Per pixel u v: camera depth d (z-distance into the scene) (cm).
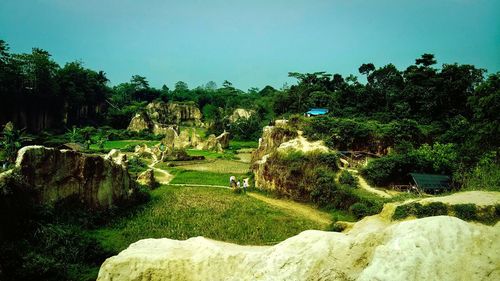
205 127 14275
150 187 4812
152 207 3897
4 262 2120
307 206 4303
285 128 6047
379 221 2584
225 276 1398
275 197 4662
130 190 3956
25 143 7938
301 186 4491
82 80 13538
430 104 7581
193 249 1555
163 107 15762
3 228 2355
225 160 7944
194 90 19812
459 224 1001
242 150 9750
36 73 11081
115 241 2834
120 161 4825
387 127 6362
